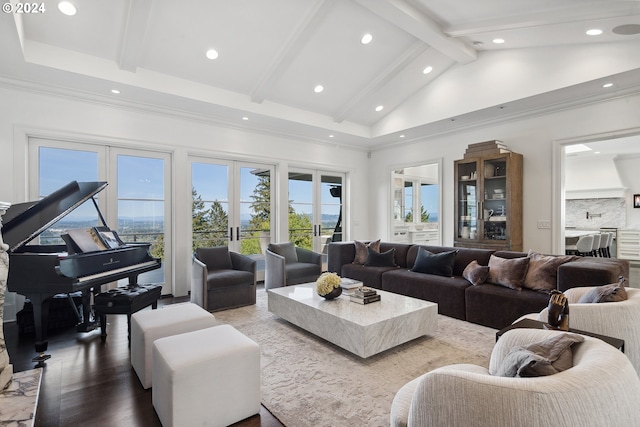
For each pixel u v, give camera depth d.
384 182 7.08
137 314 2.57
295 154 6.16
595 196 8.53
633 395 1.02
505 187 4.78
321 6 3.53
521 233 4.87
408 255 4.77
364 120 6.21
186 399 1.77
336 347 2.95
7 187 3.62
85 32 3.39
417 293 4.09
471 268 3.81
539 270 3.33
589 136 4.26
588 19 3.06
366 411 2.01
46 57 3.39
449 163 5.89
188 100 4.38
